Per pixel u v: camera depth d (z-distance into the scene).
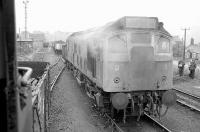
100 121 9.44
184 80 19.56
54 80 17.34
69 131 8.45
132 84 8.46
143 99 8.91
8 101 1.91
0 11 1.88
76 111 10.70
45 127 7.13
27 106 2.63
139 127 8.79
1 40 1.90
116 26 8.47
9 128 1.92
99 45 8.82
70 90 14.91
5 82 1.98
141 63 8.48
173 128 8.82
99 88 9.44
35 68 10.91
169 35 8.91
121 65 8.35
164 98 8.72
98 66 8.99
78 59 15.47
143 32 8.55
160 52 8.84
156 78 8.73
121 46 8.39
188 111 10.93
